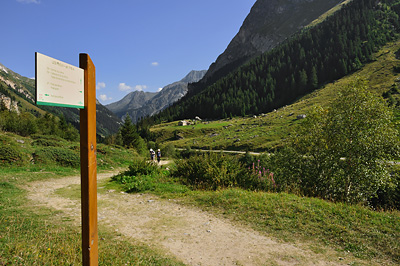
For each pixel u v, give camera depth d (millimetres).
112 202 8609
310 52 168875
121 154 24875
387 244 5180
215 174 10883
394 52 131375
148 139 121938
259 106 149500
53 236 4879
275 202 7664
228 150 77000
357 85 13078
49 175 13844
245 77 186000
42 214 6672
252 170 11945
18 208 7062
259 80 173875
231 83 188875
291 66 166500
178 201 8648
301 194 9891
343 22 177875
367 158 12141
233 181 10820
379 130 12102
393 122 12742
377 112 12453
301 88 142375
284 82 158625
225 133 100750
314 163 13156
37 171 14789
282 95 149000
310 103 110438
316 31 189125
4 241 4281
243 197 8320
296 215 6723
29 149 18109
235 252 4902
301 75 144125
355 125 12367
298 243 5359
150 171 13992
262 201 7820
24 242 4285
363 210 7094
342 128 12672
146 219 6820
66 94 2441
